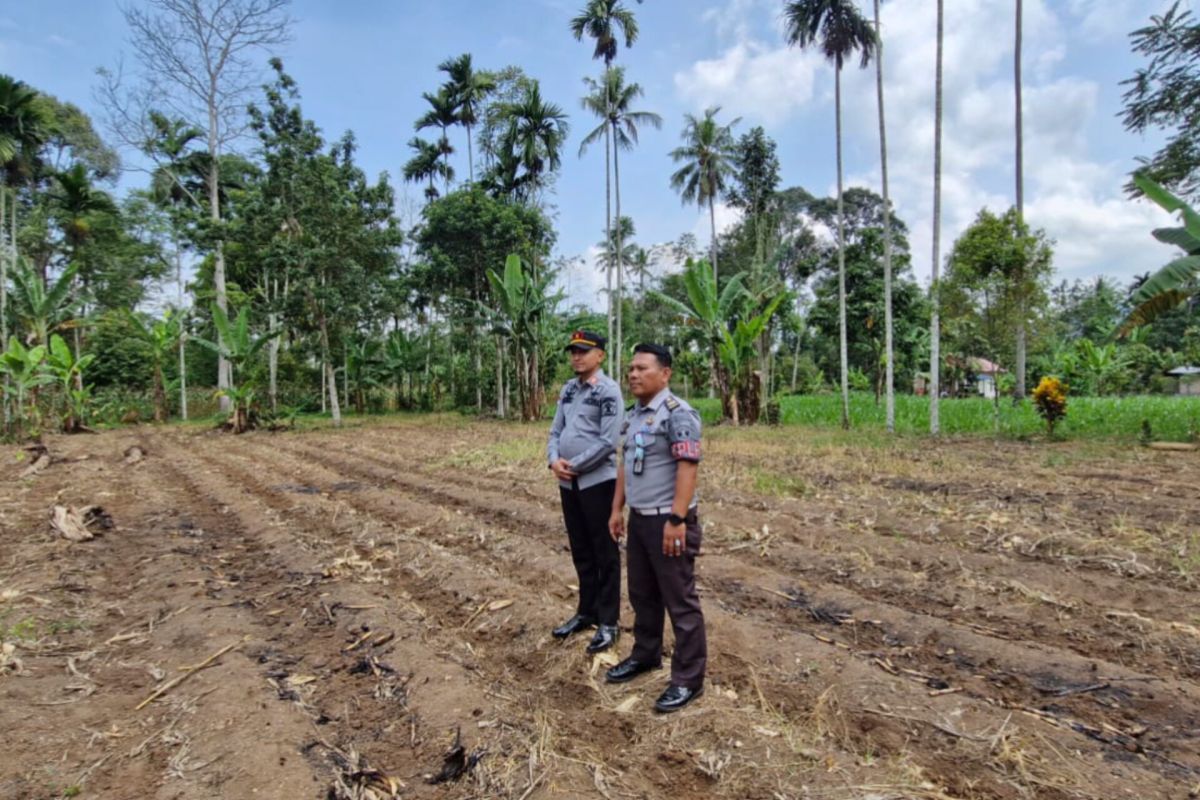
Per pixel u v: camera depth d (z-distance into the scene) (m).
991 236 11.09
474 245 20.36
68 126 24.00
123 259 25.11
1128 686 2.70
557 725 2.59
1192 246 8.61
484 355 24.30
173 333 22.69
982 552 4.57
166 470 10.07
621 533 3.19
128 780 2.23
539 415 19.97
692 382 28.34
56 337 17.59
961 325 11.95
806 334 36.75
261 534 5.75
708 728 2.47
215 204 22.47
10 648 3.26
